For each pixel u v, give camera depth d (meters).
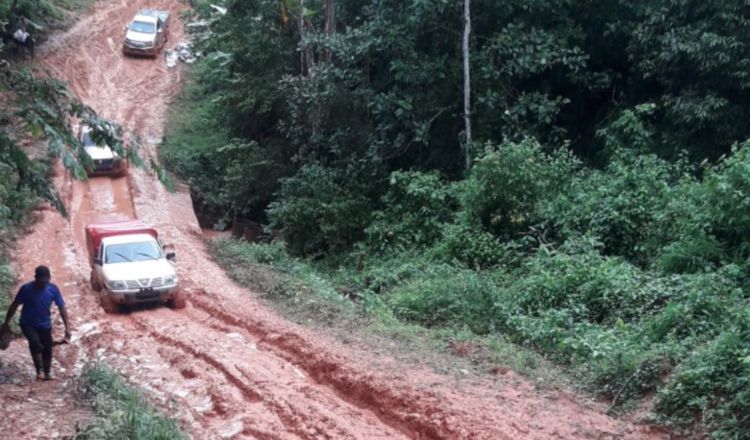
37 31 46.41
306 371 12.82
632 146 21.05
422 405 10.41
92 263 19.00
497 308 15.58
